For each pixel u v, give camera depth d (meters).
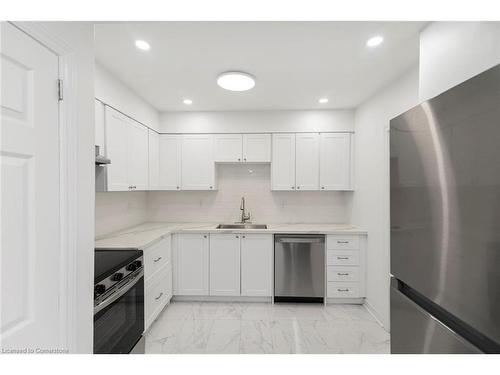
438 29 1.31
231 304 2.78
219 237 2.83
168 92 2.51
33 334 0.77
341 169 3.06
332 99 2.70
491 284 0.60
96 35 1.55
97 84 1.91
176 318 2.46
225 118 3.14
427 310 0.87
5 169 0.69
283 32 1.53
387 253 2.27
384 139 2.33
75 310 0.92
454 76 1.19
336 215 3.37
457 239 0.70
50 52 0.84
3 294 0.68
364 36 1.56
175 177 3.16
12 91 0.71
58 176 0.87
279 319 2.44
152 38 1.59
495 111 0.58
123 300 1.52
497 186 0.58
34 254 0.77
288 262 2.80
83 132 0.98
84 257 0.97
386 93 2.30
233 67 1.98
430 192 0.81
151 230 2.74
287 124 3.10
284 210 3.42
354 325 2.34
